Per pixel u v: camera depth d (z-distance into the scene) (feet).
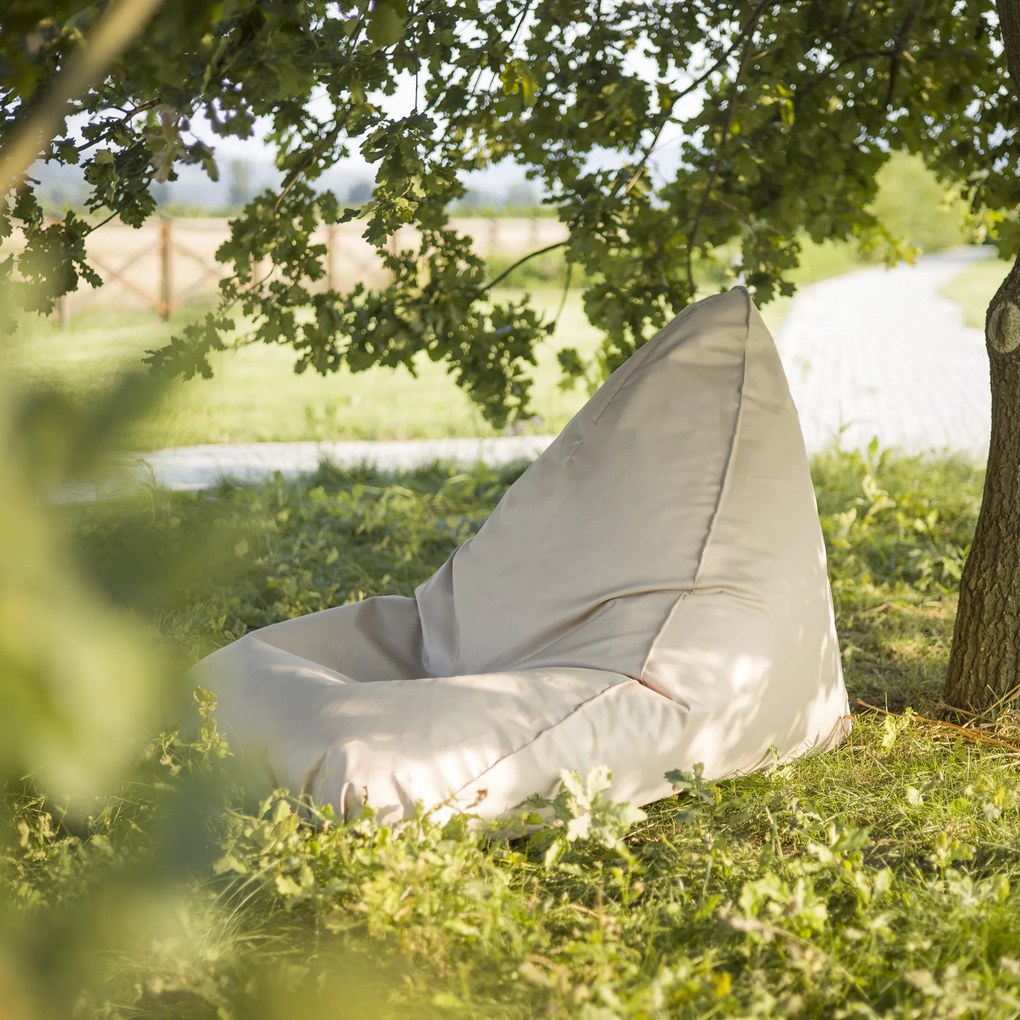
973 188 16.42
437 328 15.20
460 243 15.28
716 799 8.89
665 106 15.39
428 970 6.68
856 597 16.21
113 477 2.02
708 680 9.23
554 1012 6.02
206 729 8.57
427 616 11.45
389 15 7.27
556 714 8.71
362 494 22.82
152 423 2.03
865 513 20.56
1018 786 9.41
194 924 6.26
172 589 2.08
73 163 9.77
